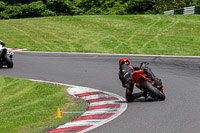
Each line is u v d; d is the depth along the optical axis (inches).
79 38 2783.0
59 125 692.1
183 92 983.6
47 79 1290.6
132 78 871.1
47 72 1457.9
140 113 756.6
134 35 2874.0
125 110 791.1
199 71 1393.9
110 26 3321.9
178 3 5590.6
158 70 1433.3
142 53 2068.2
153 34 2913.4
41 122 722.8
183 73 1348.4
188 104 828.0
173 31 3029.0
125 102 884.0
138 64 1622.8
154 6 5295.3
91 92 1021.8
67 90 1059.9
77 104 893.2
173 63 1644.9
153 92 853.2
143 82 870.4
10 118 778.2
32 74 1413.6
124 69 905.5
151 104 840.9
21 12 4682.6
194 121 674.2
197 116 712.4
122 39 2699.3
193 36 2797.7
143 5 5246.1
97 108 829.2
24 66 1644.9
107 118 726.5
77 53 2107.5
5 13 4672.7
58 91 1059.3
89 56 1979.6
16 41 2677.2
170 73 1353.3
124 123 681.0
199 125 645.3
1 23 3555.6
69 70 1497.3
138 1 5049.2
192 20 3535.9
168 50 2199.8
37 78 1318.9
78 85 1161.4
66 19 3745.1
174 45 2427.4
